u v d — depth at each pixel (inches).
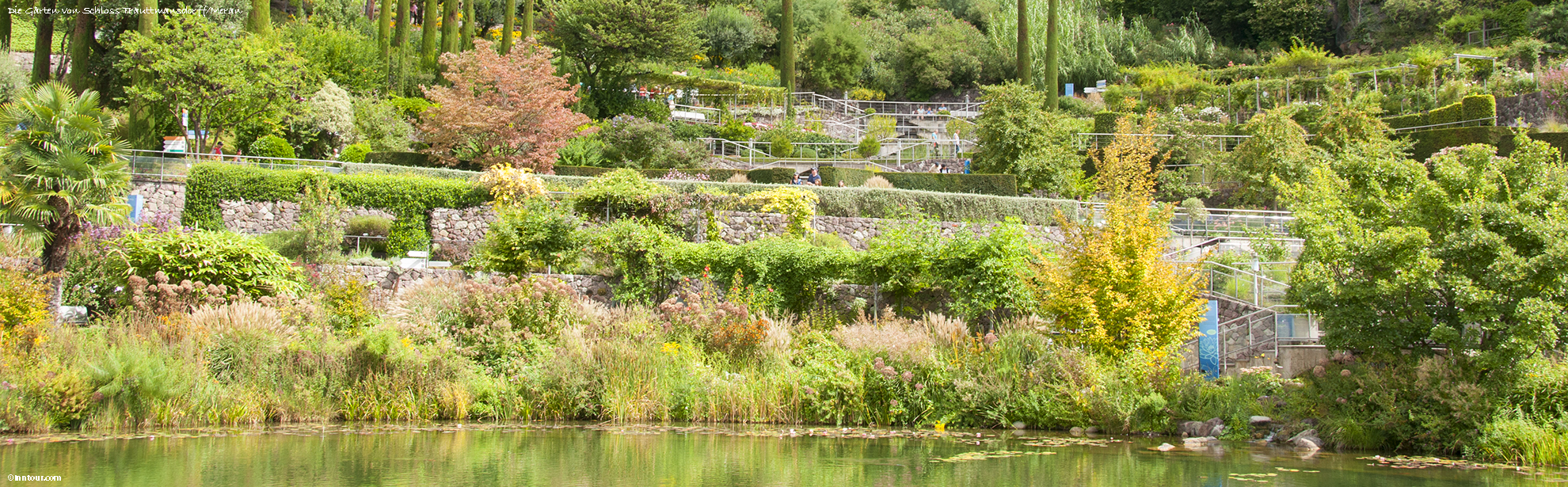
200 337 392.5
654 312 549.3
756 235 761.6
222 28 936.3
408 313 458.6
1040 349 430.6
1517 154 376.2
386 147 1079.0
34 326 379.2
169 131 959.0
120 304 454.3
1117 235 448.5
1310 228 392.8
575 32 1473.9
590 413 410.0
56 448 299.4
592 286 608.4
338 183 736.3
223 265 491.8
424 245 739.4
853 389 411.5
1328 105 1091.9
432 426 373.4
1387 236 354.0
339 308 476.4
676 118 1469.0
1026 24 1569.9
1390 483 271.9
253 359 389.4
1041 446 344.8
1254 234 655.8
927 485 256.8
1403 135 1155.3
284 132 994.1
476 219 754.2
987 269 542.9
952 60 1945.1
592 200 705.6
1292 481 273.6
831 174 1000.2
